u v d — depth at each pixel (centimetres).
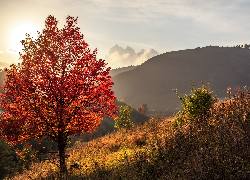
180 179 398
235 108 664
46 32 732
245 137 433
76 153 1148
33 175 909
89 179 577
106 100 762
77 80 715
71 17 767
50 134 754
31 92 654
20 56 698
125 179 504
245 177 323
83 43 778
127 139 1068
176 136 638
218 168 360
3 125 657
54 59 691
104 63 750
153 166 502
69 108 725
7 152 3325
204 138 554
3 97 679
